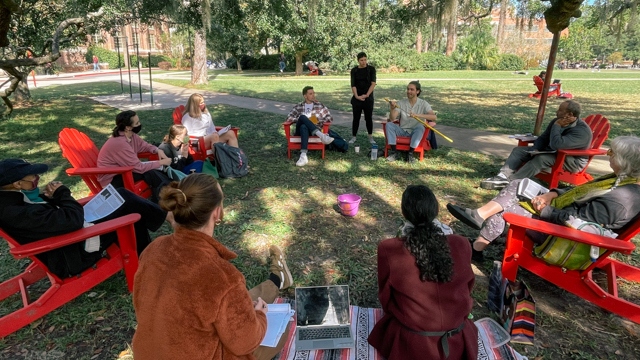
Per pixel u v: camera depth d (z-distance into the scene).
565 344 2.49
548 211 2.83
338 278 3.20
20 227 2.35
